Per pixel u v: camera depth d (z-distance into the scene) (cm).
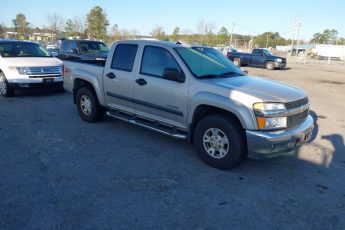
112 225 346
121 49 628
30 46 1105
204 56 574
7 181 434
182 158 532
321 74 2345
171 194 414
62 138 612
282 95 477
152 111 578
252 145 452
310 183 463
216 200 404
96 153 543
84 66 711
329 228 358
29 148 556
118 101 639
